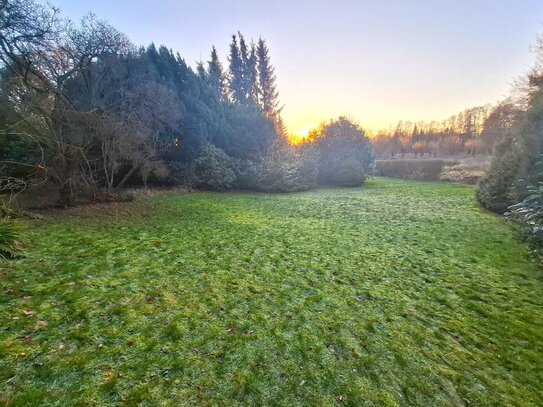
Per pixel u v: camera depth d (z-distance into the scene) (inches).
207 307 123.6
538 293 144.1
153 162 440.5
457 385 85.9
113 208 317.4
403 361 95.3
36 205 283.7
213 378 84.2
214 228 259.3
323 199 475.2
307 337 106.2
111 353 91.8
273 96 1327.5
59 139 279.3
